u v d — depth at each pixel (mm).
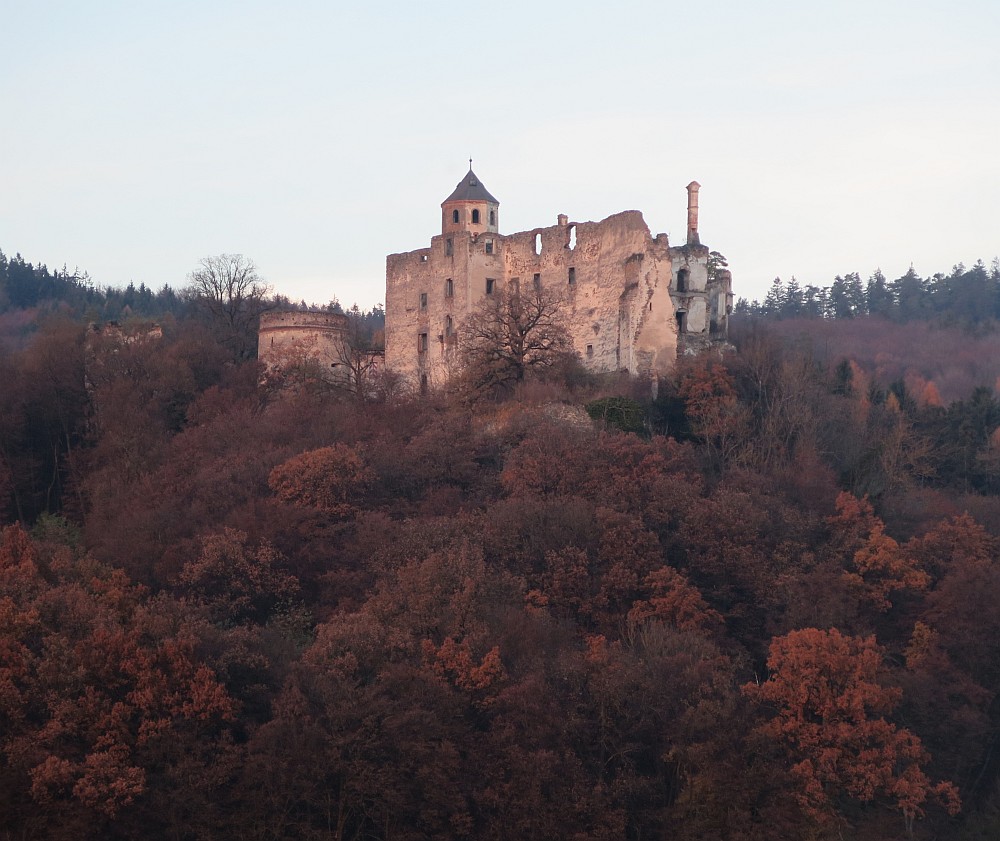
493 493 100375
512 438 106500
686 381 111688
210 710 69375
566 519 89875
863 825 72688
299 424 113750
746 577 88625
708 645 79562
